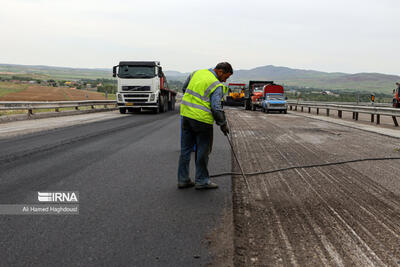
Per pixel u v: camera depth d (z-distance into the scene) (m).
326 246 2.84
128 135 10.28
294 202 4.02
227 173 5.42
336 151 7.81
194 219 3.37
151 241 2.84
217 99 4.25
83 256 2.56
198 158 4.41
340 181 5.07
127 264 2.45
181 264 2.46
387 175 5.49
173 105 31.75
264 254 2.66
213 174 5.38
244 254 2.65
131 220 3.32
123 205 3.78
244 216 3.51
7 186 4.47
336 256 2.66
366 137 10.59
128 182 4.79
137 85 21.36
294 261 2.56
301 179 5.18
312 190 4.57
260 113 26.41
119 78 21.38
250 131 12.15
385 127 14.20
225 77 4.54
